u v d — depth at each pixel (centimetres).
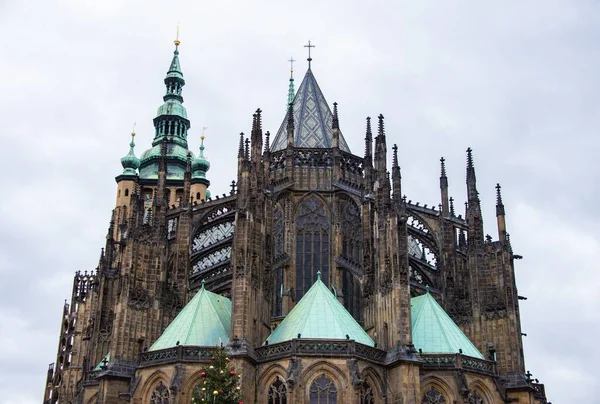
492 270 10550
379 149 10000
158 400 9012
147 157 19488
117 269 11488
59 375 16888
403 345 8981
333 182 11531
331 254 11250
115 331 9775
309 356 8675
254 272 9469
